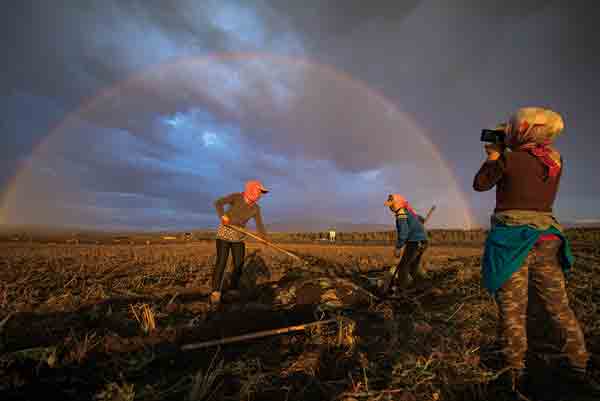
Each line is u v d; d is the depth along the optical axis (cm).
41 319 393
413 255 562
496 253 229
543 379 240
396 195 576
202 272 772
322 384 234
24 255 1079
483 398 218
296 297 482
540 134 235
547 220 223
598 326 334
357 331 353
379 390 221
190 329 361
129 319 388
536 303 235
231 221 516
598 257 920
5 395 221
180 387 233
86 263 902
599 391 212
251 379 236
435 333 327
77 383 244
